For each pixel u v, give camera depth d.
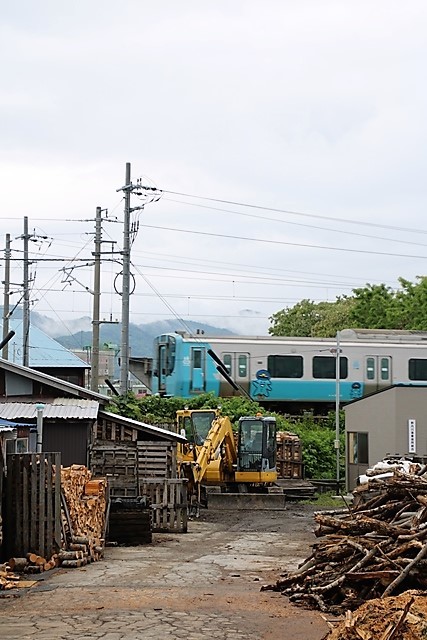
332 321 73.38
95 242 36.56
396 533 12.12
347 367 47.00
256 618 10.98
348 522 12.98
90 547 16.30
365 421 35.50
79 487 17.27
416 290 63.81
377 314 64.25
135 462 24.12
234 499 31.34
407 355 47.62
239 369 45.94
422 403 33.50
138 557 17.27
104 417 25.89
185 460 31.30
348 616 8.69
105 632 10.16
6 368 26.91
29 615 11.13
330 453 41.72
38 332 44.88
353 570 11.57
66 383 27.30
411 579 11.10
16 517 15.34
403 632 8.10
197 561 16.73
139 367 51.41
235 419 40.72
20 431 23.16
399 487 13.66
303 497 35.16
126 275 35.94
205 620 10.84
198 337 45.84
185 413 33.94
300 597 12.06
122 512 19.88
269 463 32.66
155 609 11.52
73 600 12.17
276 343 46.59
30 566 14.79
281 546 19.97
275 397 46.28
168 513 23.34
